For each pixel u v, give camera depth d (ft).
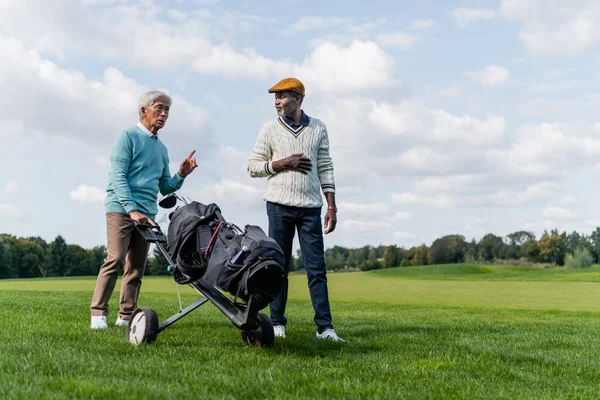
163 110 18.53
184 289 60.59
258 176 18.20
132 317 14.79
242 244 13.16
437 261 309.01
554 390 12.04
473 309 36.37
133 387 9.71
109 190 18.24
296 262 232.12
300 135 17.94
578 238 327.26
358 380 11.34
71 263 260.42
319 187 18.15
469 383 11.93
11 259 254.47
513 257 322.14
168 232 14.64
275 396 9.95
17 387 9.51
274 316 17.81
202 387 10.18
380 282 88.12
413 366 13.69
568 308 38.83
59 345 13.55
